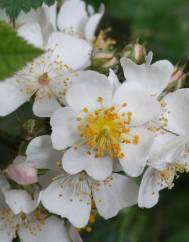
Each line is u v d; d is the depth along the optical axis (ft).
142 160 0.58
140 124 0.59
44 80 0.60
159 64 0.58
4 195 0.60
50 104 0.60
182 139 0.60
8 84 0.61
